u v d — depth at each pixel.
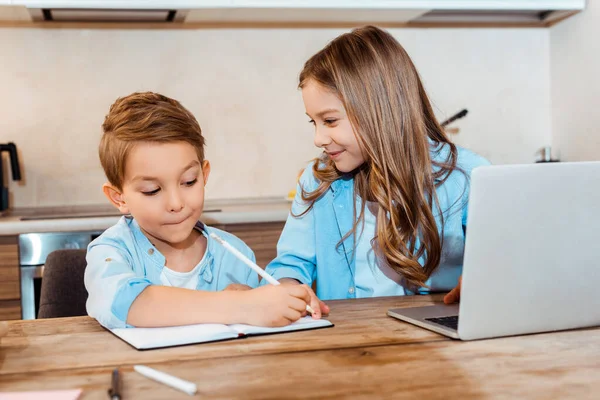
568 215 0.94
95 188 2.73
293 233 1.49
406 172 1.33
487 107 2.99
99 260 1.14
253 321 1.01
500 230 0.90
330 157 1.39
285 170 2.89
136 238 1.28
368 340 0.96
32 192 2.69
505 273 0.93
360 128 1.30
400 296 1.29
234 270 1.41
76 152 2.71
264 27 2.83
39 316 1.47
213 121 2.82
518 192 0.90
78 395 0.75
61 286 1.49
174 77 2.78
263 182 2.88
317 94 1.31
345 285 1.47
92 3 2.30
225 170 2.85
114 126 1.14
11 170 2.67
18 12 2.44
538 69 3.01
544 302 0.96
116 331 1.01
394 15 2.71
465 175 1.42
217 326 1.00
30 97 2.68
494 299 0.93
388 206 1.33
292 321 1.03
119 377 0.79
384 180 1.31
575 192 0.93
